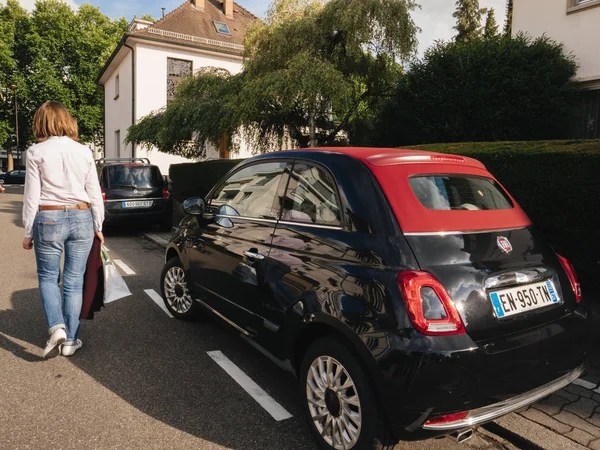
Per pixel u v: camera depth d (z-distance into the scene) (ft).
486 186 9.61
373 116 36.47
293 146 43.06
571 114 25.88
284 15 37.24
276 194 10.66
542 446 8.36
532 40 30.53
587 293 13.74
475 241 7.94
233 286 11.26
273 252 9.84
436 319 6.89
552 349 7.79
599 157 12.75
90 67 126.21
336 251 8.32
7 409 9.59
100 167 36.19
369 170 8.58
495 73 25.53
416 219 7.84
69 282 12.20
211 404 10.03
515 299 7.71
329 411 8.16
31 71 127.44
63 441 8.49
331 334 8.13
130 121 77.92
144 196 34.94
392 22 33.76
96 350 12.84
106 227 38.81
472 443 8.82
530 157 14.39
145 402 10.03
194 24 84.23
